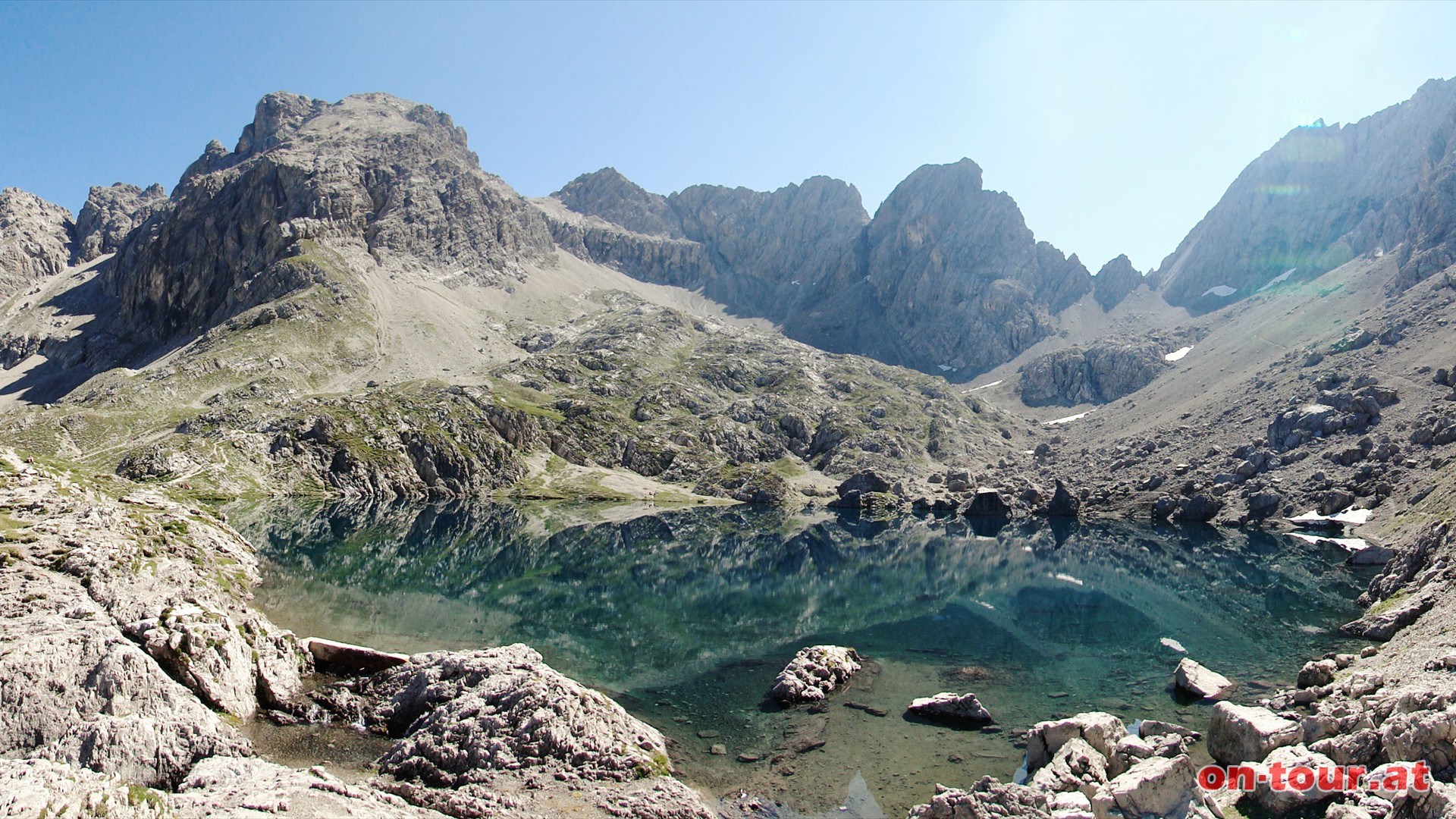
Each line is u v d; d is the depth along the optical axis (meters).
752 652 54.34
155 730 29.12
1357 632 53.38
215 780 26.34
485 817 26.34
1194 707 41.12
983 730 38.53
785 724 39.56
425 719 34.81
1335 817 23.08
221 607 43.09
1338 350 173.38
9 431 194.62
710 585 82.06
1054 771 30.05
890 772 33.34
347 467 181.88
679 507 184.62
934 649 54.62
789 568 94.38
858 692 45.09
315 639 45.56
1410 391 131.88
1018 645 55.59
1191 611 64.31
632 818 27.30
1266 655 50.09
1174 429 183.00
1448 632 40.53
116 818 19.56
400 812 25.20
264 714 37.19
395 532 118.94
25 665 30.42
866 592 77.69
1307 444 135.62
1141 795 26.73
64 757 26.81
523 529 131.00
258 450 181.50
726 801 30.47
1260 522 121.38
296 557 87.31
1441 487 92.19
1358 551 85.69
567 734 32.38
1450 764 24.64
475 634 57.25
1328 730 29.67
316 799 24.31
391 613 61.94
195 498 153.50
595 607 69.50
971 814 26.59
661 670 49.91
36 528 47.41
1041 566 92.88
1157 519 139.25
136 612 39.41
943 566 94.81
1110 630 59.09
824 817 29.08
